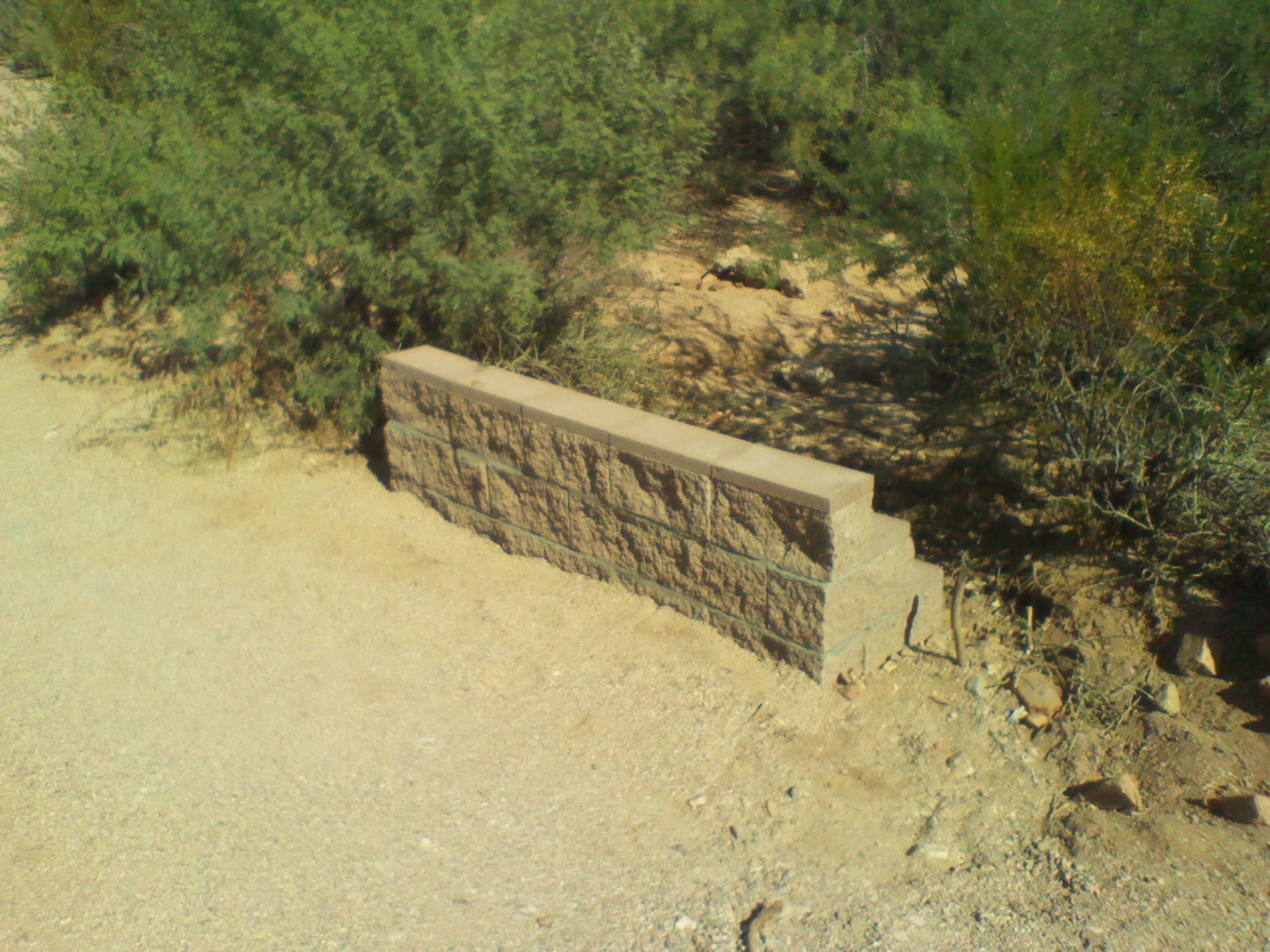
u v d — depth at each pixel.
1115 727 4.77
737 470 5.16
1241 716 4.63
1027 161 5.71
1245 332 5.37
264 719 5.11
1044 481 6.17
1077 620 5.37
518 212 7.30
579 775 4.74
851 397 8.20
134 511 7.01
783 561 5.10
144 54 9.11
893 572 5.30
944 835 4.34
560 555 6.16
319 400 7.50
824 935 3.81
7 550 6.62
